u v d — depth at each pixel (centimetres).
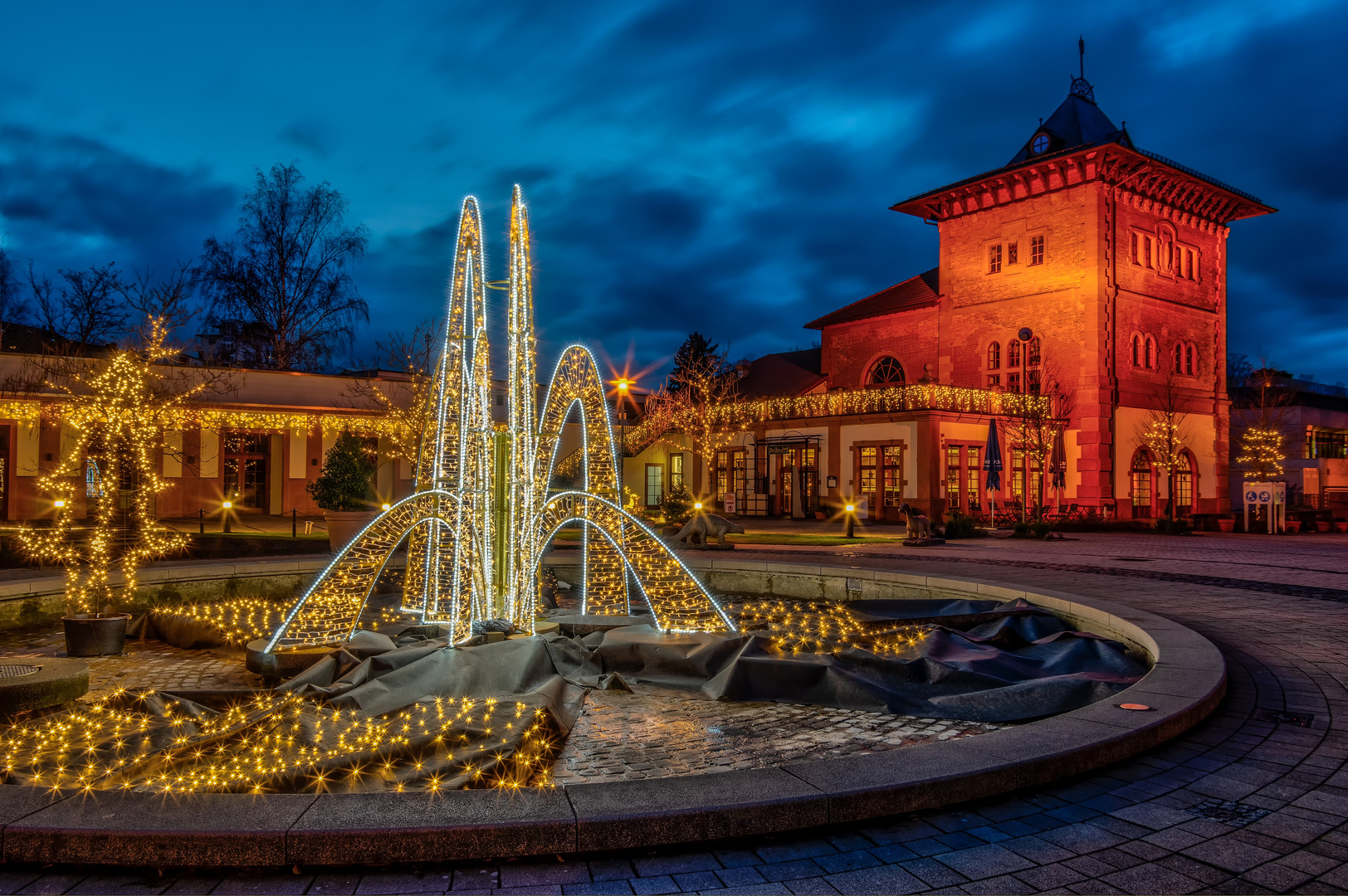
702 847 358
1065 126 3412
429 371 2570
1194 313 3572
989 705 625
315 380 2895
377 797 369
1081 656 761
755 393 4256
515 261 877
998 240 3481
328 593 858
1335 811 400
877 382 3966
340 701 609
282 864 335
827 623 973
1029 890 322
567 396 993
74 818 347
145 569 1141
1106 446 3145
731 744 570
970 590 1103
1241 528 3012
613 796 372
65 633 896
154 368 2512
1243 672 697
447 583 1141
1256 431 3847
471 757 464
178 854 334
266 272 3484
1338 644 819
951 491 2956
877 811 384
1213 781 441
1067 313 3234
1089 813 397
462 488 826
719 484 3669
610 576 1279
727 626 901
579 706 654
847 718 636
